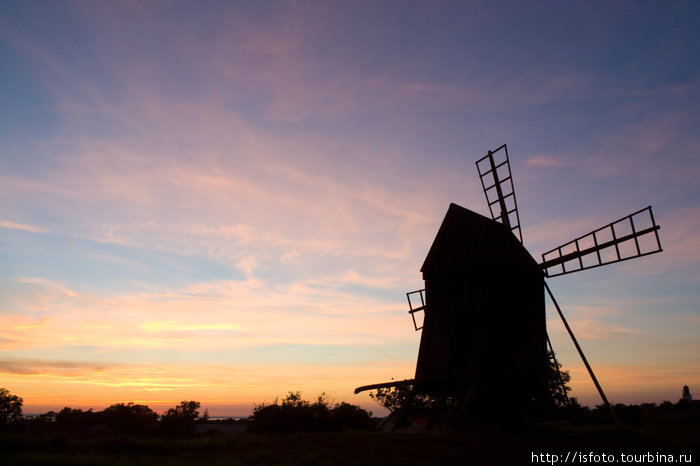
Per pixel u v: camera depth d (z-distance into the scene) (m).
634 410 30.23
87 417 35.62
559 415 20.70
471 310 19.38
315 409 26.83
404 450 12.98
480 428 16.88
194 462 11.52
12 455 11.60
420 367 20.11
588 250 19.86
